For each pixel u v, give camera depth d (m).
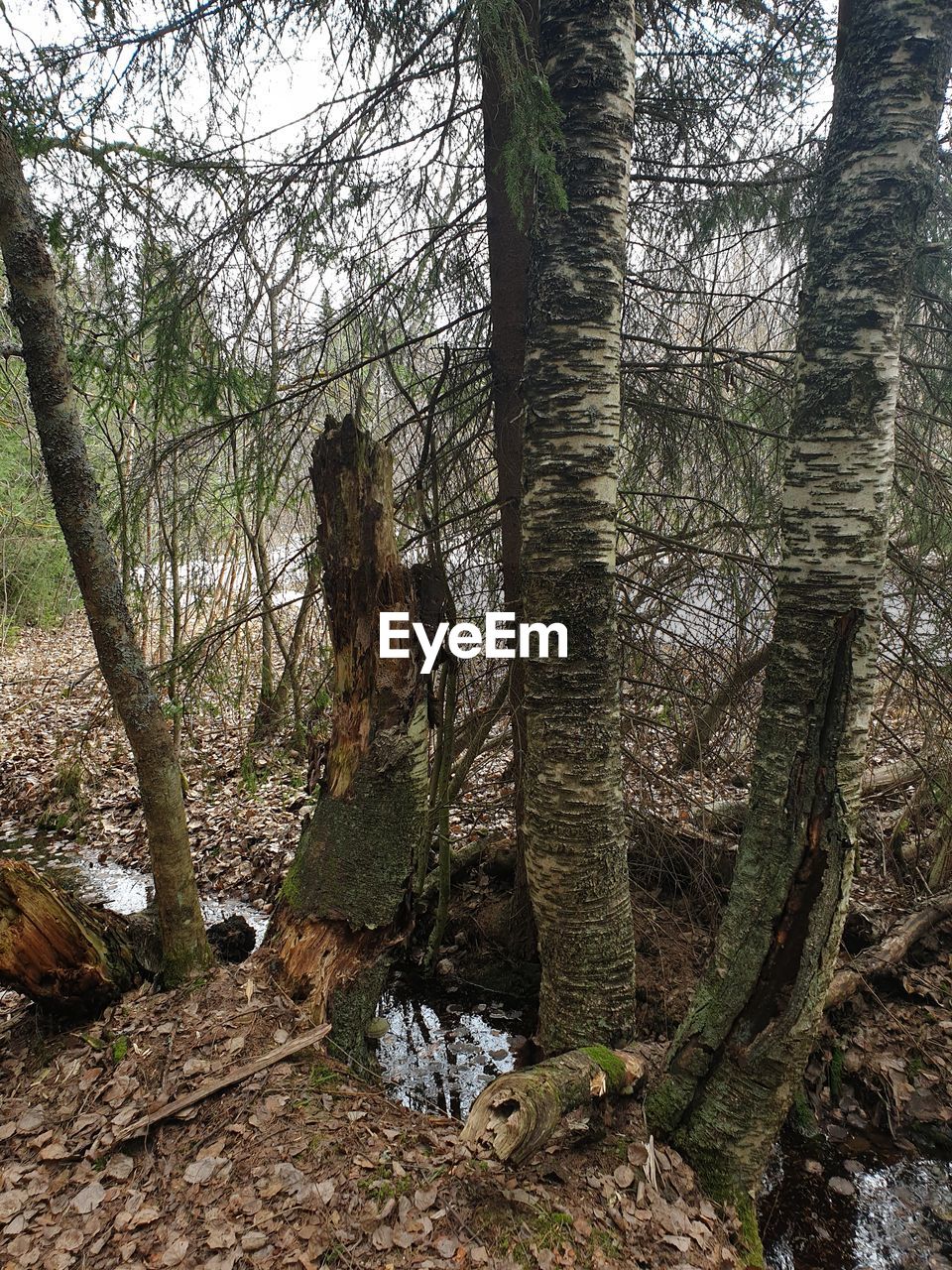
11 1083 2.88
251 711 7.82
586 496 2.79
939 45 2.28
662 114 3.75
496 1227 2.20
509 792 5.77
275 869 5.80
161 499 3.95
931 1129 3.35
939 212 3.46
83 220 3.29
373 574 3.05
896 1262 2.81
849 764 2.44
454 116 3.62
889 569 4.00
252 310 3.72
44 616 11.77
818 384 2.42
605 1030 2.94
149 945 3.39
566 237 2.72
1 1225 2.24
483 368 4.35
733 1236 2.40
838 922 2.49
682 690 4.07
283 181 3.54
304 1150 2.42
